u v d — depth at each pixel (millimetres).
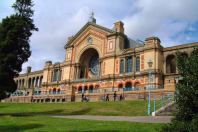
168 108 23953
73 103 37156
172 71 57688
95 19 78312
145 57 54688
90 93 51469
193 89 8609
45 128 14195
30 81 97250
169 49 54688
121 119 19234
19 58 27719
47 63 82062
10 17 27625
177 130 8398
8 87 26625
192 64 9008
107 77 60188
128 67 58906
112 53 62094
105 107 29922
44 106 36906
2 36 26875
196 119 8172
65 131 12766
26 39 28219
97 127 13852
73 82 69500
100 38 67188
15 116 23719
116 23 65688
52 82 76625
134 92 43375
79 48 72938
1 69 25766
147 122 16047
